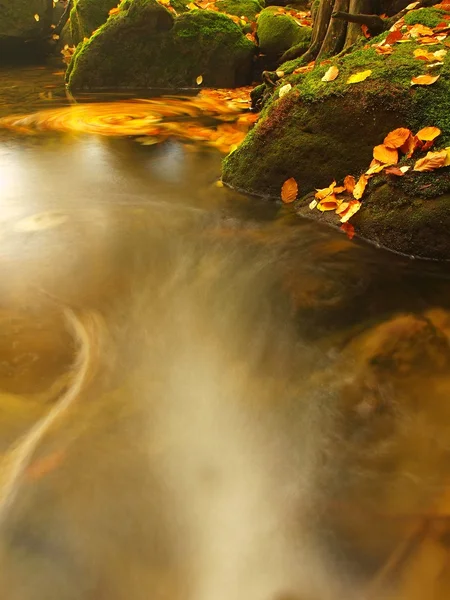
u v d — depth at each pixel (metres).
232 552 1.66
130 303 2.96
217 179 4.77
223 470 1.92
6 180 4.81
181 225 3.91
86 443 2.02
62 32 12.95
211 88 8.47
